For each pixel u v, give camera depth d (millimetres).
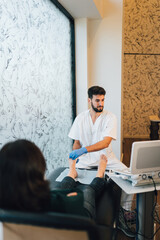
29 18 1830
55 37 2541
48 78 2328
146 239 1635
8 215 785
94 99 2098
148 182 1560
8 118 1515
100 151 2219
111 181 1742
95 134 2213
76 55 3229
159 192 2752
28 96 1837
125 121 5781
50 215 777
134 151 1483
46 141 2322
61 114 2828
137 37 5496
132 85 5672
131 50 5543
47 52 2285
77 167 2182
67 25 3025
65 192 1046
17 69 1631
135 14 5418
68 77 3117
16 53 1606
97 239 845
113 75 3264
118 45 3207
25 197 843
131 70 5621
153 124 4809
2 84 1425
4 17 1426
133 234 1894
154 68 5598
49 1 2320
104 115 2209
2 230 883
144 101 5715
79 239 843
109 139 2102
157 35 5465
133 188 1521
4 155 866
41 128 2164
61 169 2086
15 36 1586
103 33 3213
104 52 3244
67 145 3158
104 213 1339
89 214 1229
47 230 848
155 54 5555
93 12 2854
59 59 2703
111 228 1215
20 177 846
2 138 1448
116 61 3238
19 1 1643
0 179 852
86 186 1526
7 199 845
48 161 2408
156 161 1550
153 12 5391
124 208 1952
